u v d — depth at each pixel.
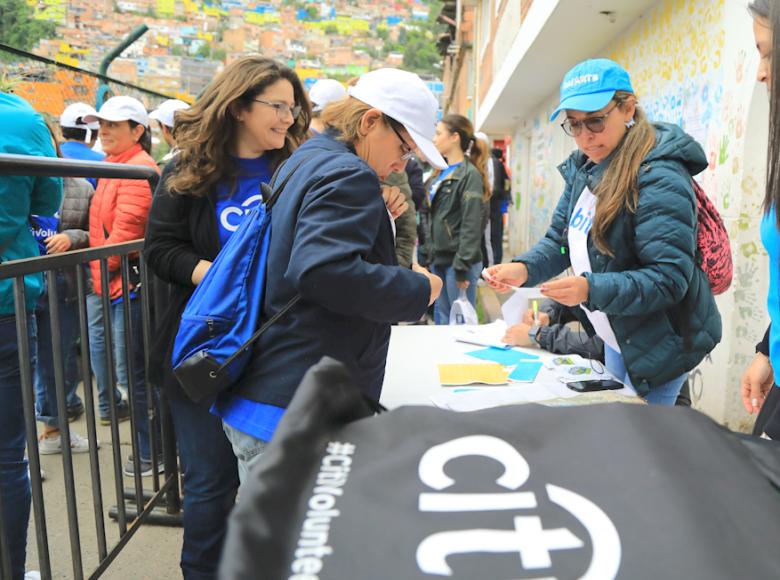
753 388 1.63
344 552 0.39
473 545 0.39
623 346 1.91
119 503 2.11
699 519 0.40
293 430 0.45
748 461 0.45
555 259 2.37
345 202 1.27
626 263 1.88
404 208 1.86
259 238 1.41
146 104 5.84
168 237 1.82
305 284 1.23
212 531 1.82
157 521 2.58
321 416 0.47
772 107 1.07
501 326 2.69
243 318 1.38
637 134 1.80
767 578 0.36
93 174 1.77
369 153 1.46
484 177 4.76
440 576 0.38
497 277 2.33
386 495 0.42
